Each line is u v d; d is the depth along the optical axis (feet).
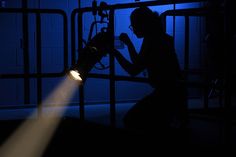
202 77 19.53
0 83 17.33
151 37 9.92
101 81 18.65
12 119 14.17
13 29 17.22
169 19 19.33
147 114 10.38
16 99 17.57
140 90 19.15
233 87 7.92
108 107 17.72
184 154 9.53
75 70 10.76
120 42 11.84
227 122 8.06
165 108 10.18
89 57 10.66
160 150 9.95
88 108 17.44
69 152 10.27
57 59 17.95
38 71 12.41
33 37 17.48
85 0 18.04
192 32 19.81
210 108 14.87
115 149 10.56
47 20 17.66
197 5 19.20
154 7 18.65
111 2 18.44
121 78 10.33
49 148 10.61
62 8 17.79
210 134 11.47
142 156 10.17
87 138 11.44
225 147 8.20
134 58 10.03
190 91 20.10
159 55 9.86
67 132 12.02
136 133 10.43
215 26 13.06
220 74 8.50
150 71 10.00
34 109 17.16
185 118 10.27
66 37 12.48
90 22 18.08
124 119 10.75
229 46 7.86
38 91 12.71
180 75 10.18
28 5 17.31
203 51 20.02
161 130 10.29
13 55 17.29
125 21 18.62
